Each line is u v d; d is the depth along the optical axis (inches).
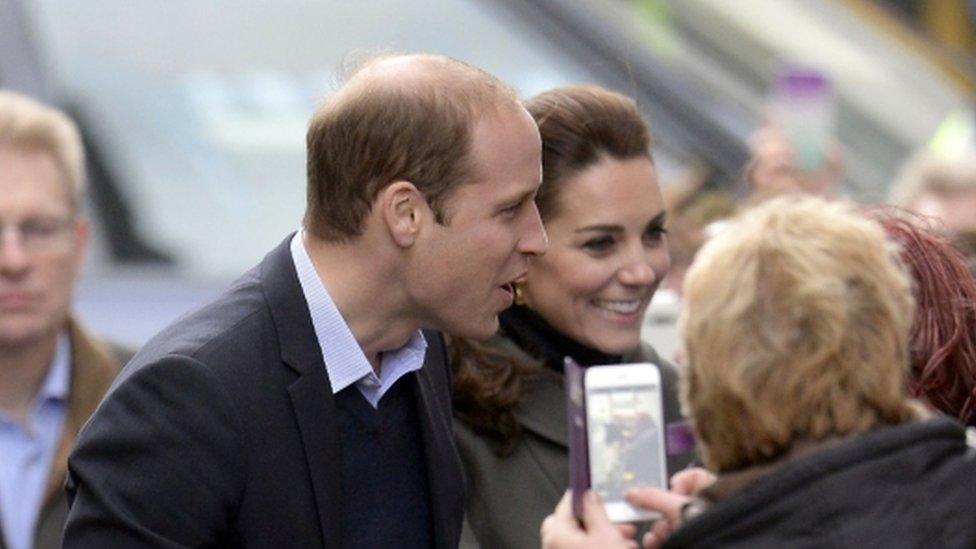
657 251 508.4
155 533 418.6
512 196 433.7
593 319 504.1
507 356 500.1
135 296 1031.0
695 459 476.7
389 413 452.4
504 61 1066.1
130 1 1071.6
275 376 430.9
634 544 388.2
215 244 1056.8
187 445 419.8
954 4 1411.2
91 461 424.5
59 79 1058.7
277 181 1066.1
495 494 498.6
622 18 1096.8
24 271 603.2
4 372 605.0
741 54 1143.6
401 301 437.7
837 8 1312.7
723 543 365.1
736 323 370.0
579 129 495.8
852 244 374.9
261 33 1069.8
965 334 448.5
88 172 1052.5
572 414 395.5
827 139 861.8
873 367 368.2
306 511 430.6
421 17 1069.1
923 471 362.6
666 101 1064.2
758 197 784.3
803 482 362.0
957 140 1085.8
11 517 601.6
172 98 1067.3
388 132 429.1
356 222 432.8
